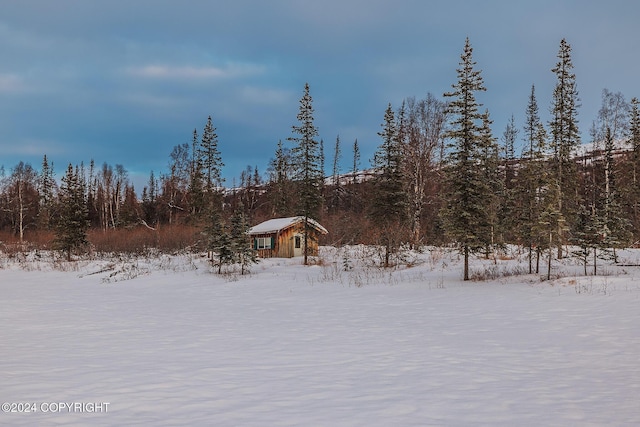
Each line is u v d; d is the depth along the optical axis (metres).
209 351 10.70
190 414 6.22
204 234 41.22
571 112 32.78
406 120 42.34
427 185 41.16
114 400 6.90
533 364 8.94
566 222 22.34
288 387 7.60
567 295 17.17
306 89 39.62
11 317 16.78
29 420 5.98
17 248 51.34
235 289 25.17
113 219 75.50
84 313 17.80
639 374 7.98
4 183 87.88
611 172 39.66
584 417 5.93
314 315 16.48
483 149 24.25
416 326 13.61
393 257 35.06
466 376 8.16
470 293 19.47
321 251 44.38
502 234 31.97
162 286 27.55
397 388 7.47
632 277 19.47
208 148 52.22
